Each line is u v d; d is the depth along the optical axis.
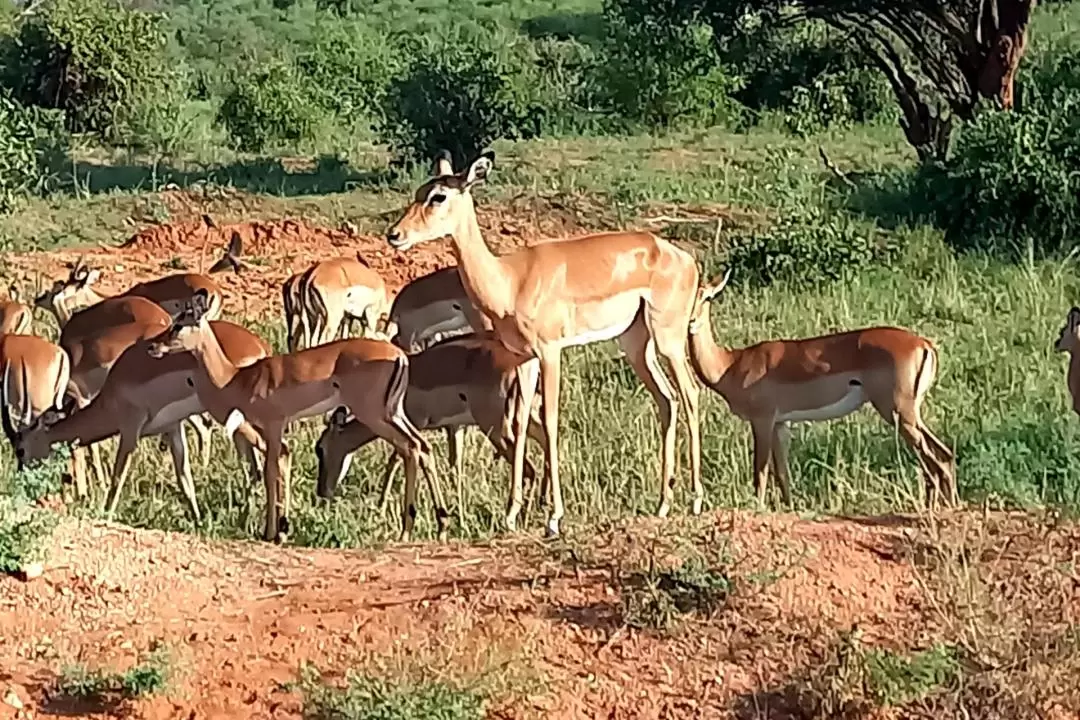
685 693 8.07
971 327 18.11
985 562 9.26
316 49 42.28
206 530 11.84
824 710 7.96
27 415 13.58
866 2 28.81
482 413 12.70
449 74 30.08
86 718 7.61
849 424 14.05
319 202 25.94
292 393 11.59
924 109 29.58
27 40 34.34
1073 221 22.66
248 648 8.20
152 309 14.58
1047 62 38.53
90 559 9.33
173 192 26.17
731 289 20.53
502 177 27.42
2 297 19.80
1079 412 12.83
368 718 7.50
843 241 21.38
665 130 35.75
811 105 36.84
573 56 44.09
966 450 13.04
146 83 34.34
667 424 12.23
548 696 7.92
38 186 26.69
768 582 8.79
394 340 16.80
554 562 9.34
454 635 8.29
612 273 11.95
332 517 11.91
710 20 30.06
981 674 8.13
